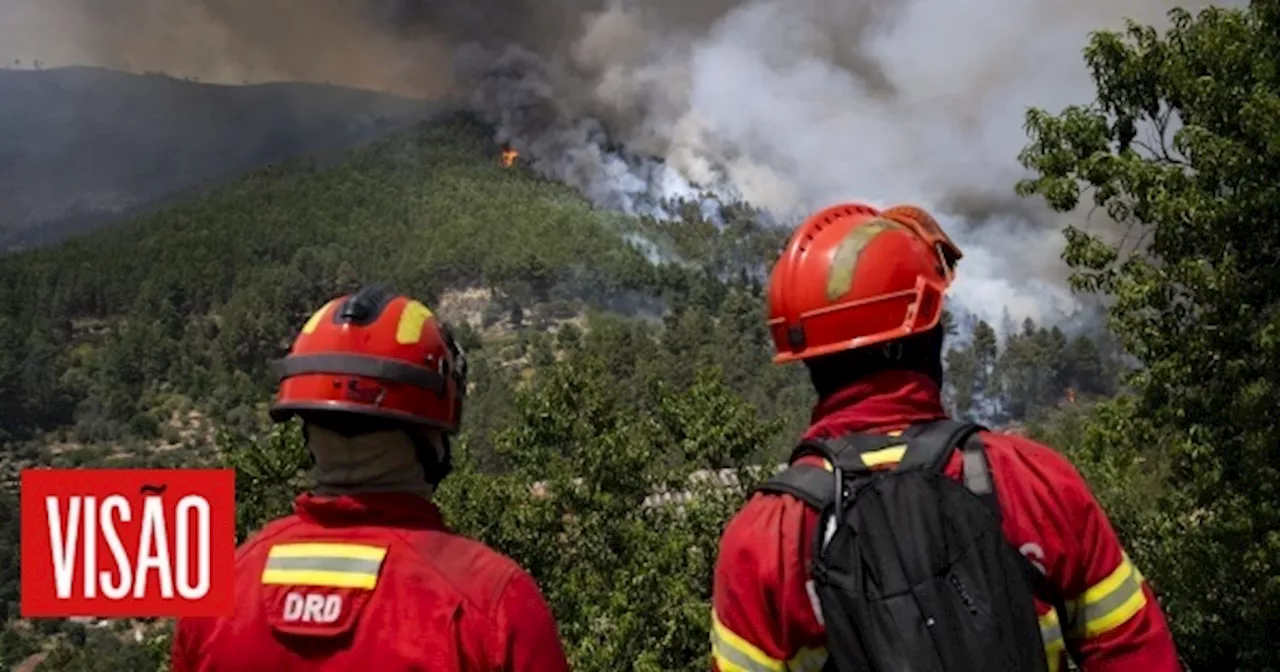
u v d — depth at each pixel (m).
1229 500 12.22
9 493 125.88
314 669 2.20
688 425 21.67
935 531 2.02
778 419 21.98
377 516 2.31
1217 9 12.19
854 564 2.04
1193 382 12.23
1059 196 12.53
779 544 2.18
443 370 2.46
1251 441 11.55
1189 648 14.95
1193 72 12.30
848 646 2.03
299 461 15.81
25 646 89.44
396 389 2.35
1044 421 155.38
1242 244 11.95
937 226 2.63
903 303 2.34
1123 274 12.77
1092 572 2.13
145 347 192.12
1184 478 14.66
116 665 80.44
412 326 2.45
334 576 2.24
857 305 2.33
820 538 2.13
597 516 20.38
